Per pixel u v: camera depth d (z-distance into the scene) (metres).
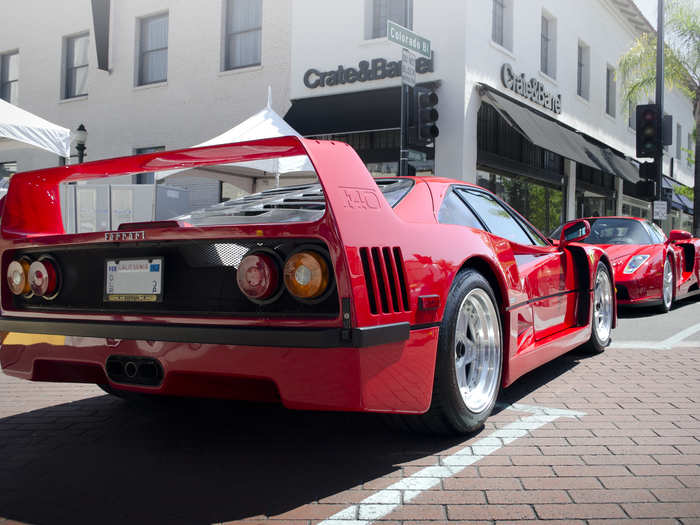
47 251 2.78
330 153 2.27
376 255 2.25
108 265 2.60
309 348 2.12
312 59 11.88
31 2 16.05
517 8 12.66
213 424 3.15
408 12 11.20
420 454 2.64
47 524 2.04
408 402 2.35
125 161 2.62
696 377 4.02
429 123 7.70
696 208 16.69
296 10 12.07
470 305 2.84
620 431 2.92
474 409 2.78
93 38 15.00
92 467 2.55
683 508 2.10
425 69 10.83
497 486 2.29
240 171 10.01
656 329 6.10
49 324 2.64
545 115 13.85
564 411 3.25
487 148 11.98
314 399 2.12
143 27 14.39
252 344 2.17
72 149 15.19
